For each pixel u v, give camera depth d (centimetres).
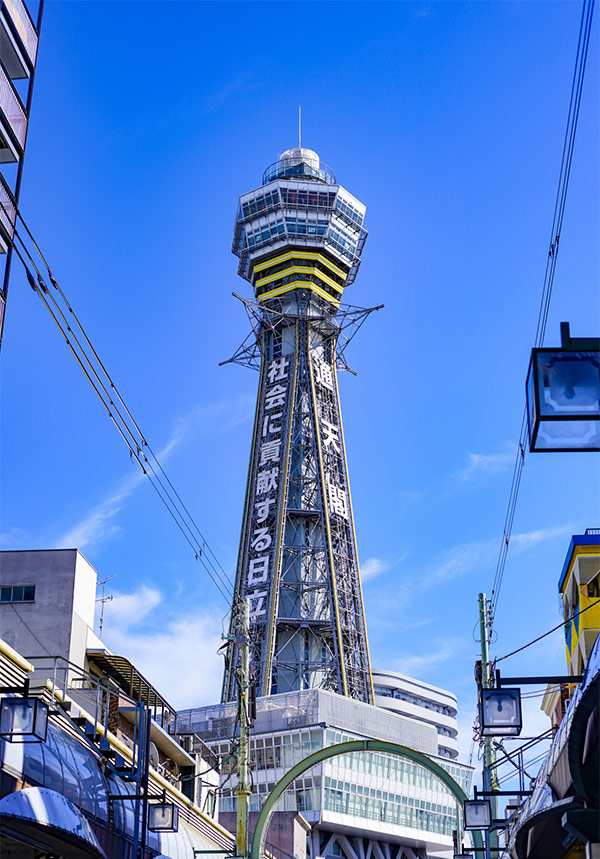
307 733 16562
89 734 4559
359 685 19125
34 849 3825
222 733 16538
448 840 18075
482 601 6116
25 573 6334
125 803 4912
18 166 3084
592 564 5425
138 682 6506
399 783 17550
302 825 13450
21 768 3544
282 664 18838
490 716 3544
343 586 19938
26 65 3119
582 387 1752
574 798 3047
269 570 19825
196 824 6994
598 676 2288
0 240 2920
